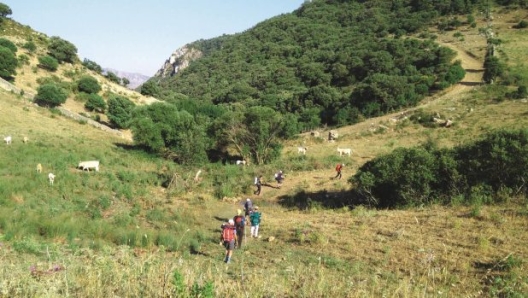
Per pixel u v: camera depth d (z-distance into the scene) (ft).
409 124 179.22
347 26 505.66
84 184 78.02
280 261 42.14
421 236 47.52
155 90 319.27
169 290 22.47
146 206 72.64
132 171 102.78
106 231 48.85
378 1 532.73
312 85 359.25
